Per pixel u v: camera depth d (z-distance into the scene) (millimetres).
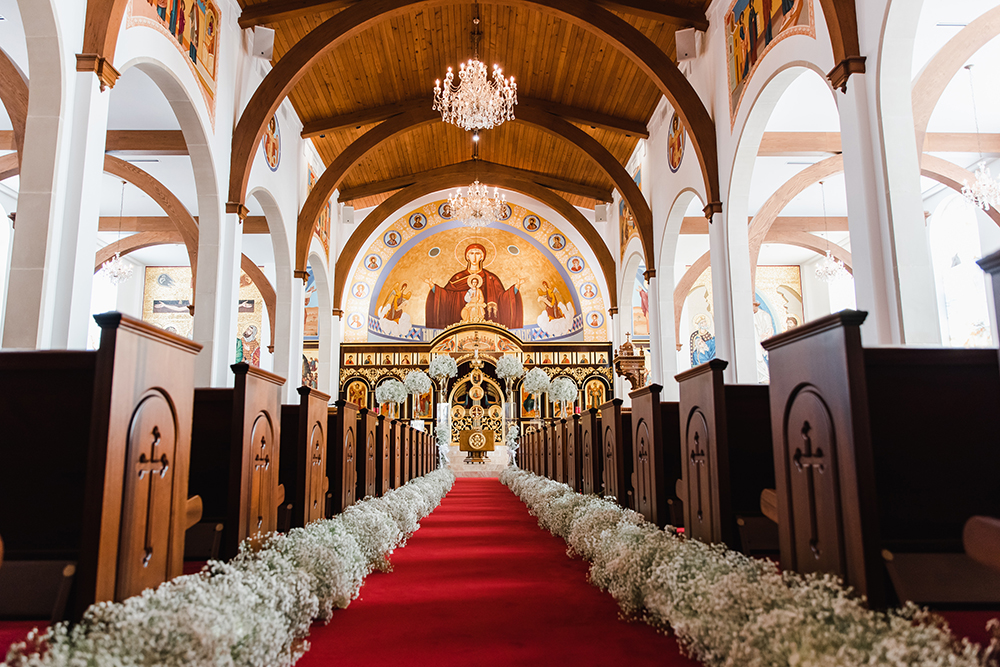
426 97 16422
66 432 3023
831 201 18000
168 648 2424
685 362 22734
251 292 23812
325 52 11844
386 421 9117
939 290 16641
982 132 13680
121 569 2889
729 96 11086
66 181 6785
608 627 3963
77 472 3014
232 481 4035
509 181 21250
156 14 8641
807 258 22812
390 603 4566
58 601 2664
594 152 16422
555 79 15586
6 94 9656
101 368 2811
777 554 4195
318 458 5766
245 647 2855
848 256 19172
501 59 15125
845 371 2836
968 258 15789
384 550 5836
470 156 20938
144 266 23219
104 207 18125
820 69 7992
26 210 6578
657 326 15359
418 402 22016
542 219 23484
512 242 23594
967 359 3178
